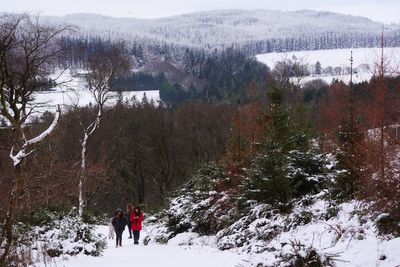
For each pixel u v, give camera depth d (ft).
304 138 56.39
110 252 57.88
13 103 59.88
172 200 72.02
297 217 44.55
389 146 37.60
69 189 71.46
